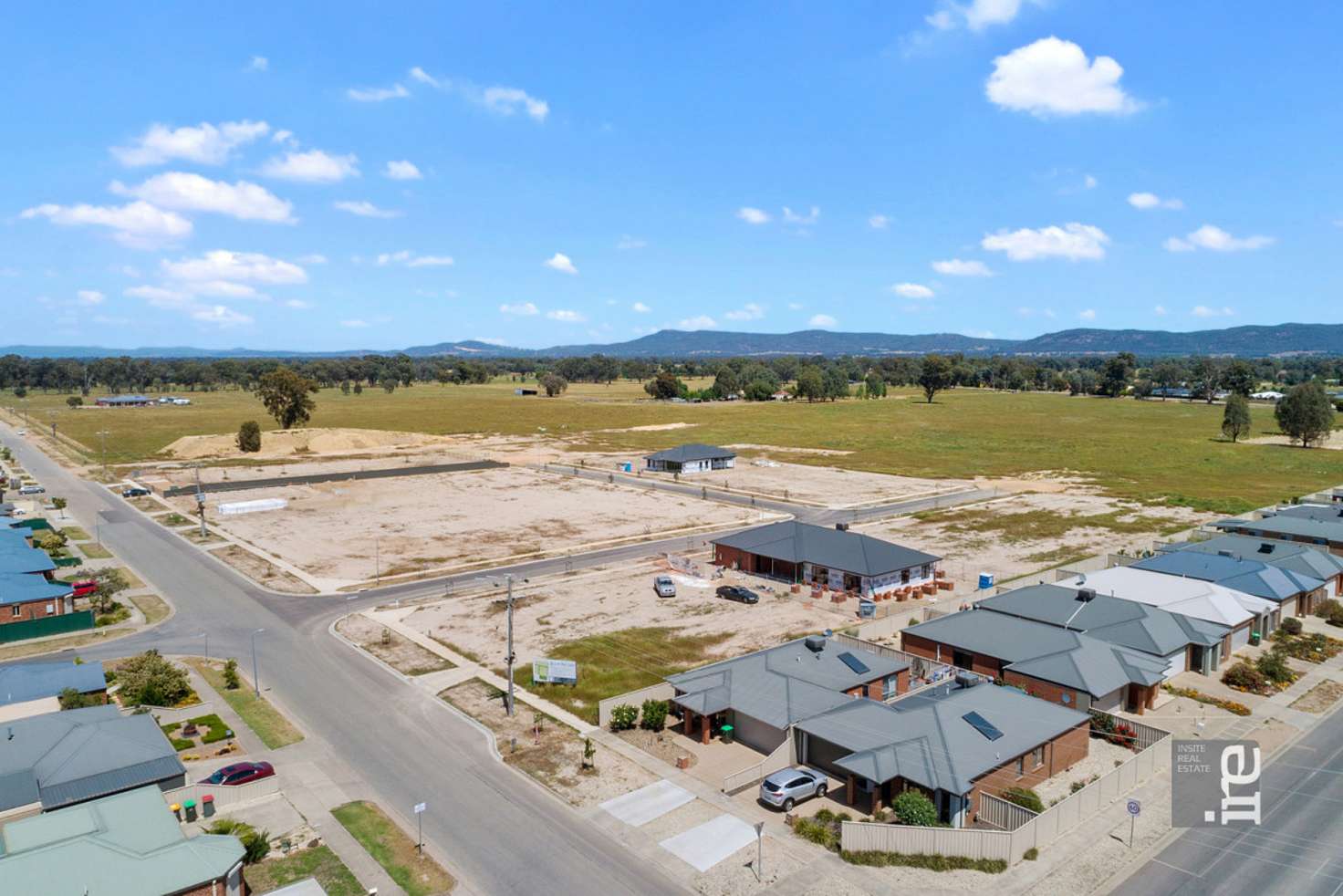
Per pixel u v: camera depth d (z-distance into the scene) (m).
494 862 35.00
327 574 82.12
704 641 63.00
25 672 49.41
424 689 53.84
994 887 33.12
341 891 32.69
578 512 114.69
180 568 83.75
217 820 37.69
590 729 48.22
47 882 27.73
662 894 32.84
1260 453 175.88
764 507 118.38
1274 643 62.47
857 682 49.47
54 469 151.12
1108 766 43.41
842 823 35.31
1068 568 81.06
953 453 180.12
